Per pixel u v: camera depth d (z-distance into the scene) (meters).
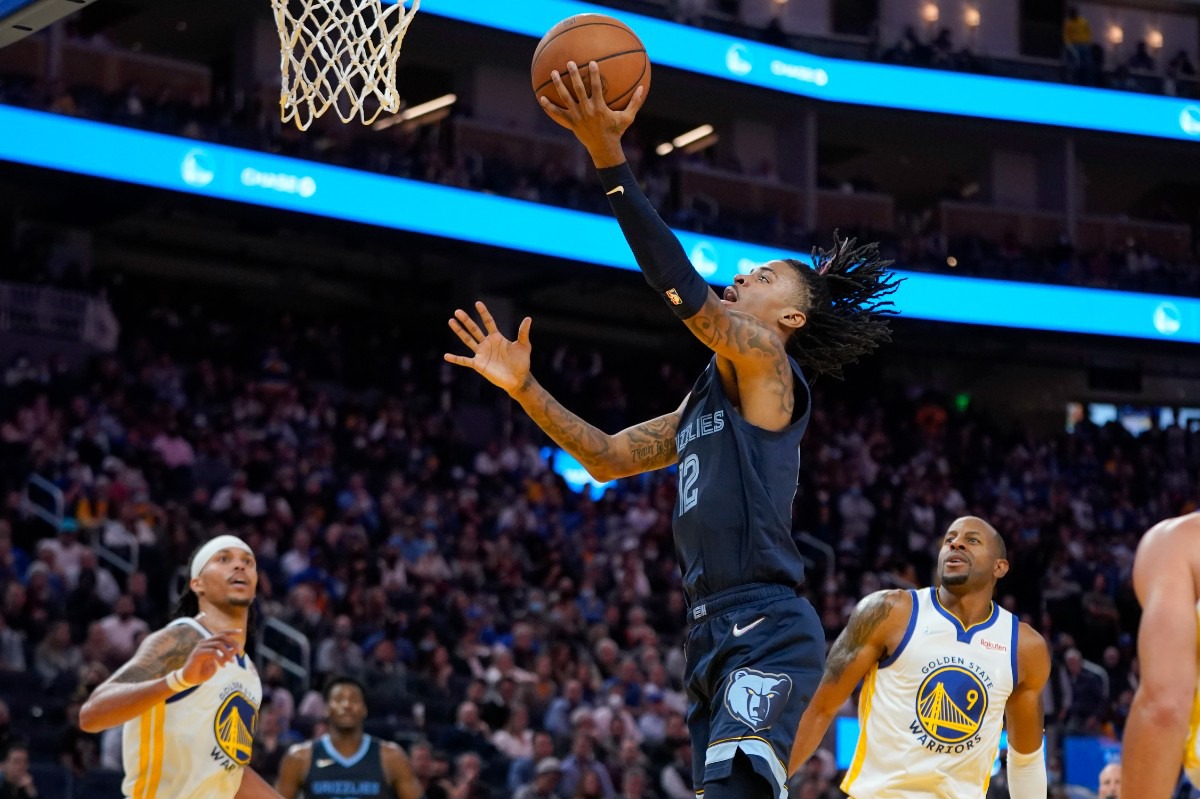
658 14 19.69
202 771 4.41
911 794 4.49
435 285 21.03
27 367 15.25
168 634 4.46
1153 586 2.14
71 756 8.85
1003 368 23.59
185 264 19.86
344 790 6.25
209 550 4.67
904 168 24.58
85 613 11.05
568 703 11.02
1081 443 21.73
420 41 19.41
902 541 17.80
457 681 11.80
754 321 3.14
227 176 16.06
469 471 17.31
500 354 3.44
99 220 17.86
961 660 4.50
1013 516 18.67
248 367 17.55
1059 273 20.80
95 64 17.11
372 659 11.70
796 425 3.18
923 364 23.27
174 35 19.98
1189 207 25.92
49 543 11.52
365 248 20.11
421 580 13.31
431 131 20.47
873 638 4.53
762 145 22.19
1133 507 21.08
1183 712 2.03
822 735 4.57
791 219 21.47
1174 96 22.64
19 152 14.90
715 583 3.11
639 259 3.00
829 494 17.97
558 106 3.06
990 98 21.94
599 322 22.52
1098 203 25.98
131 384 15.57
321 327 18.86
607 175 3.01
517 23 18.28
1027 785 4.67
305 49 4.83
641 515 16.30
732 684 3.01
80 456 13.72
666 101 21.47
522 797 9.04
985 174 23.58
